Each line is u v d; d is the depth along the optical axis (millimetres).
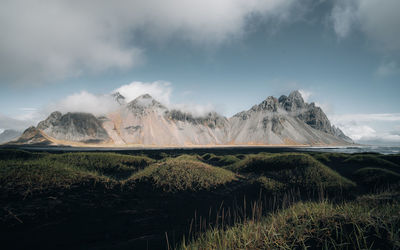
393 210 6285
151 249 8750
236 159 47562
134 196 16328
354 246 4805
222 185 21109
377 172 23250
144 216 12906
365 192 18594
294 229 6254
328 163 39781
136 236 10195
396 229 5070
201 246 7398
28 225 10609
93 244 9312
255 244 5977
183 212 13938
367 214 6172
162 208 14484
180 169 23062
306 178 21734
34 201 13070
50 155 27219
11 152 24469
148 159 34969
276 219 8047
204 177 22094
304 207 8602
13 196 13086
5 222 10477
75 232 10414
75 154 29484
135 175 22391
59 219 11555
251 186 20984
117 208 13820
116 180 20312
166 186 19094
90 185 17219
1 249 8539
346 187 19078
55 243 9305
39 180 15680
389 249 4500
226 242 6648
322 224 6199
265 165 29031
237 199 17359
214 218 12758
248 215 12984
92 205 13734
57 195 14391
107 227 11148
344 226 5773
